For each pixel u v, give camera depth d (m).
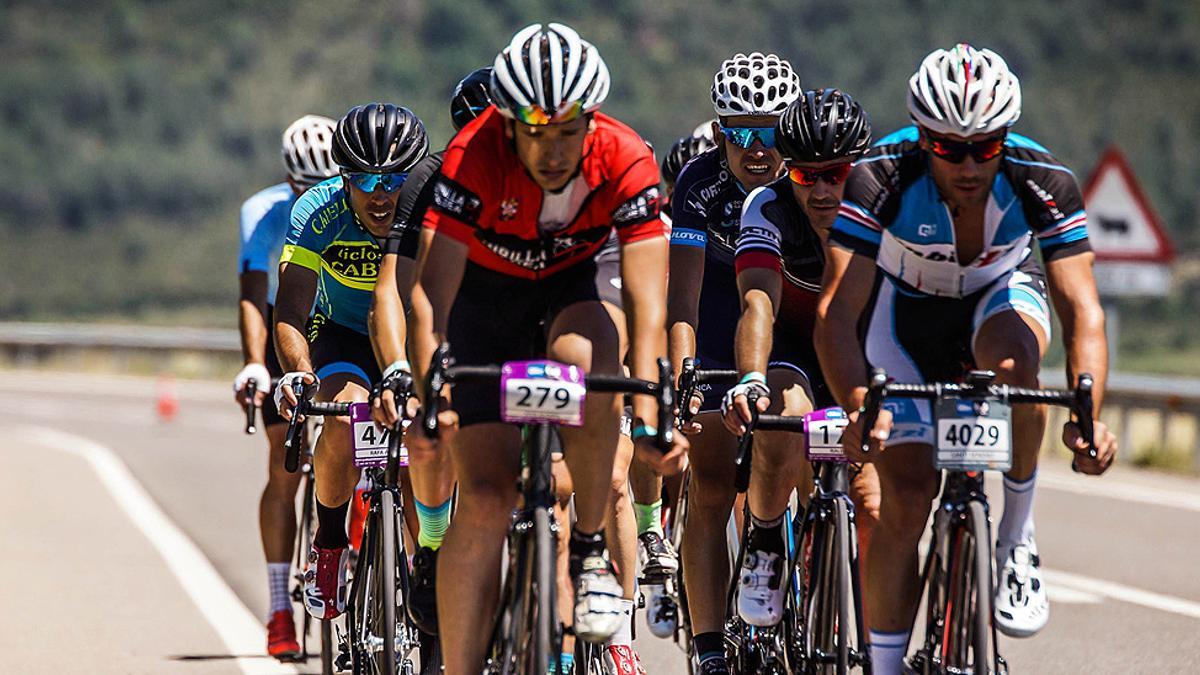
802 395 15.99
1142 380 41.62
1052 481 37.69
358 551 17.55
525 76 12.45
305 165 19.95
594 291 14.13
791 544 16.72
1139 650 20.05
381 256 17.53
